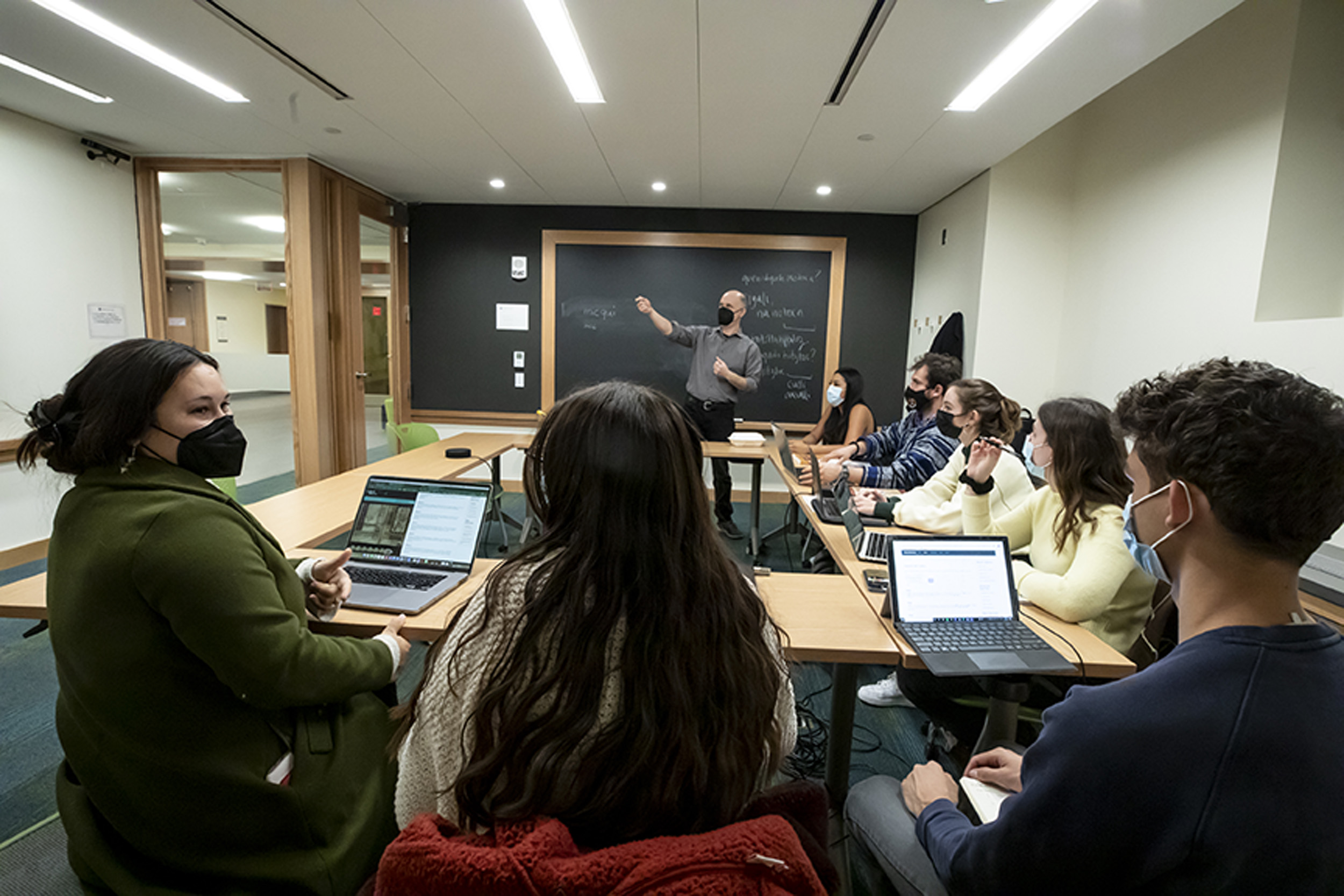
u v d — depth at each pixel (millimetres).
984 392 2291
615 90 2893
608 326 5430
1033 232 3998
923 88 2777
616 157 3920
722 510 4508
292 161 4098
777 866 481
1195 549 639
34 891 1442
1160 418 659
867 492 2695
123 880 1089
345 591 1521
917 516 2314
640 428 614
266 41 2494
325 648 1171
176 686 1057
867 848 1128
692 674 570
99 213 3926
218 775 1075
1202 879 560
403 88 2914
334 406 4500
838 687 1710
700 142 3602
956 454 2521
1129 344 3402
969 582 1502
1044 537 1764
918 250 5199
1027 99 2877
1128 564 1493
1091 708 621
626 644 567
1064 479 1585
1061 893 639
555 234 5340
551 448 648
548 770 530
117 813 1093
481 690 581
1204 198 2902
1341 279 2609
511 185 4699
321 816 1149
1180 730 569
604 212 5305
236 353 11375
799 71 2654
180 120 3461
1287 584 606
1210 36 2875
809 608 1631
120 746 1061
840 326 5355
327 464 4422
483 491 1848
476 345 5516
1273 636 585
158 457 1114
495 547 4203
